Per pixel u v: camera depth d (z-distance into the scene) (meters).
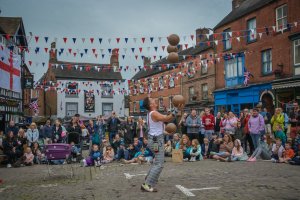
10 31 21.89
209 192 5.80
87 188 6.71
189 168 9.41
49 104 39.78
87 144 20.58
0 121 19.22
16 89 22.11
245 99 22.55
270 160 11.09
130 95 44.06
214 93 26.09
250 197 5.33
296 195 5.45
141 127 14.04
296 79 17.89
